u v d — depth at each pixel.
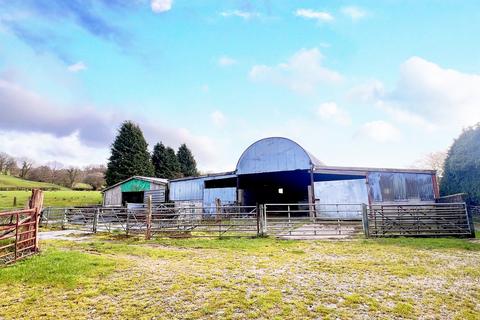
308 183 28.55
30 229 8.82
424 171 17.58
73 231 15.86
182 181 24.11
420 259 7.80
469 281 5.96
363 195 17.66
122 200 27.91
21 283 6.07
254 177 24.36
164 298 5.15
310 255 8.45
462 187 22.38
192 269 6.99
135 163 43.28
